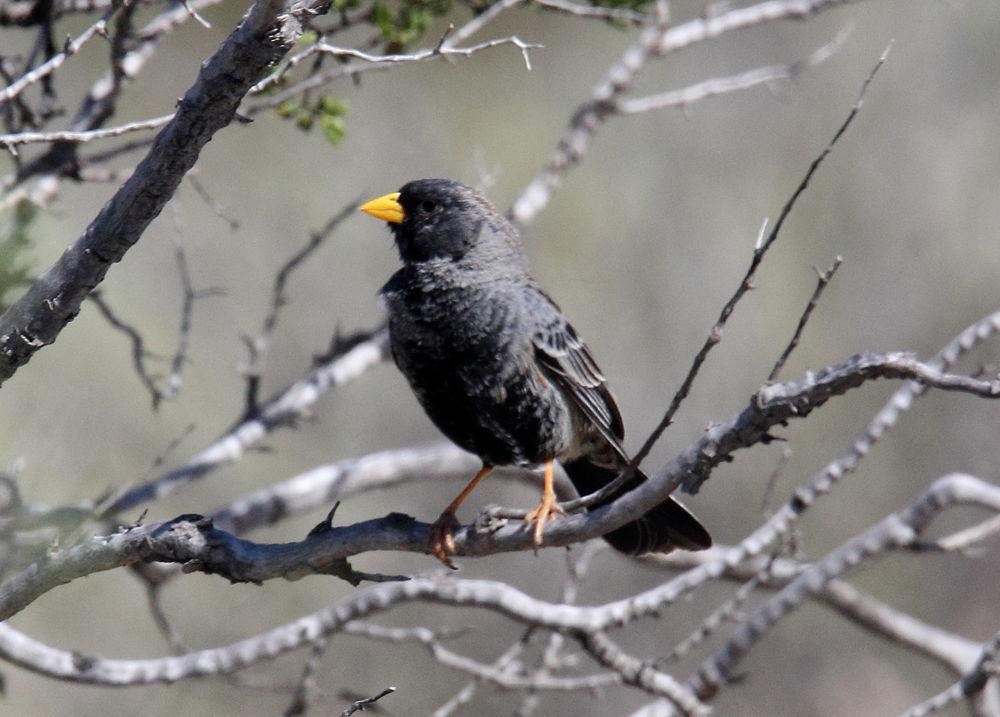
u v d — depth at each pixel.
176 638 8.88
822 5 10.52
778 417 5.59
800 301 17.06
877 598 16.19
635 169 17.42
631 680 8.21
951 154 17.61
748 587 8.23
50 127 9.77
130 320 15.20
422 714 14.12
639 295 16.92
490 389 8.07
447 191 8.35
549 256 16.97
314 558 6.39
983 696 9.20
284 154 16.41
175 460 14.49
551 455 8.24
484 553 6.66
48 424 9.24
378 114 16.91
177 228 9.02
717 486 16.25
